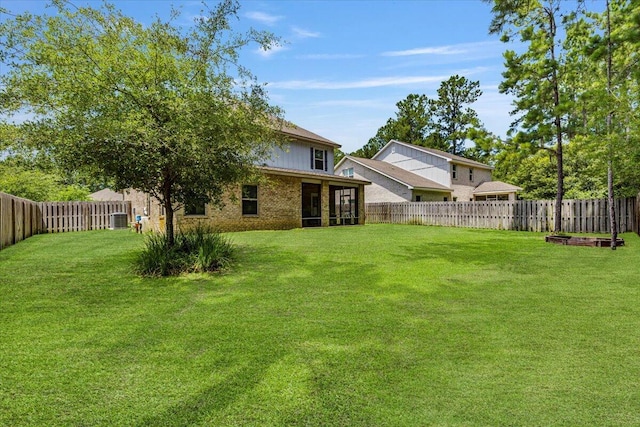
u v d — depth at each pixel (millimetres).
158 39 5836
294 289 4953
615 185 14820
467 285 5164
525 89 10461
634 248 8617
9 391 2295
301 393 2287
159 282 5301
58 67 5246
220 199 7684
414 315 3838
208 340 3150
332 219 19125
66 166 5449
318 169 19156
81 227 15742
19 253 7891
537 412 2076
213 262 6184
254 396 2254
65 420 2004
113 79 5574
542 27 10641
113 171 5648
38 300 4355
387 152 30688
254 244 9562
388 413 2072
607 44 8023
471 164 28234
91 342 3088
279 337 3223
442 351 2920
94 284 5160
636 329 3369
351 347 3008
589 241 9250
